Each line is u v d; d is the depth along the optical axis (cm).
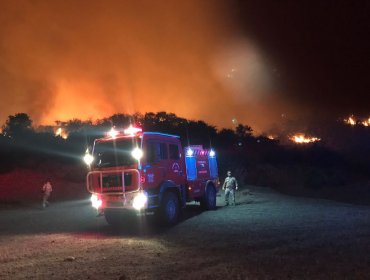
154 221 1311
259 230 1081
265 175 4303
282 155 5284
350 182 4106
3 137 3878
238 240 949
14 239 1159
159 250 879
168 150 1361
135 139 1228
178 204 1342
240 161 4697
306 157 5325
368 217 1305
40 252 928
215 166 1745
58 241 1077
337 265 684
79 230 1298
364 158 5444
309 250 810
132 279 655
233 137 5600
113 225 1355
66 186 3106
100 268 743
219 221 1290
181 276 658
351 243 869
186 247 898
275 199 2086
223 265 716
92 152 1295
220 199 2177
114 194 1223
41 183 3091
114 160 1246
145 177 1209
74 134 4369
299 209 1577
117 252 883
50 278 692
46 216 1783
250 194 2336
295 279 611
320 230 1054
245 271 666
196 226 1213
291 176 4428
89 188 1287
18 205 2342
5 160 3397
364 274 624
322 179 4009
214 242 940
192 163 1526
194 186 1511
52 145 3978
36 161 3547
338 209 1570
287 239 938
